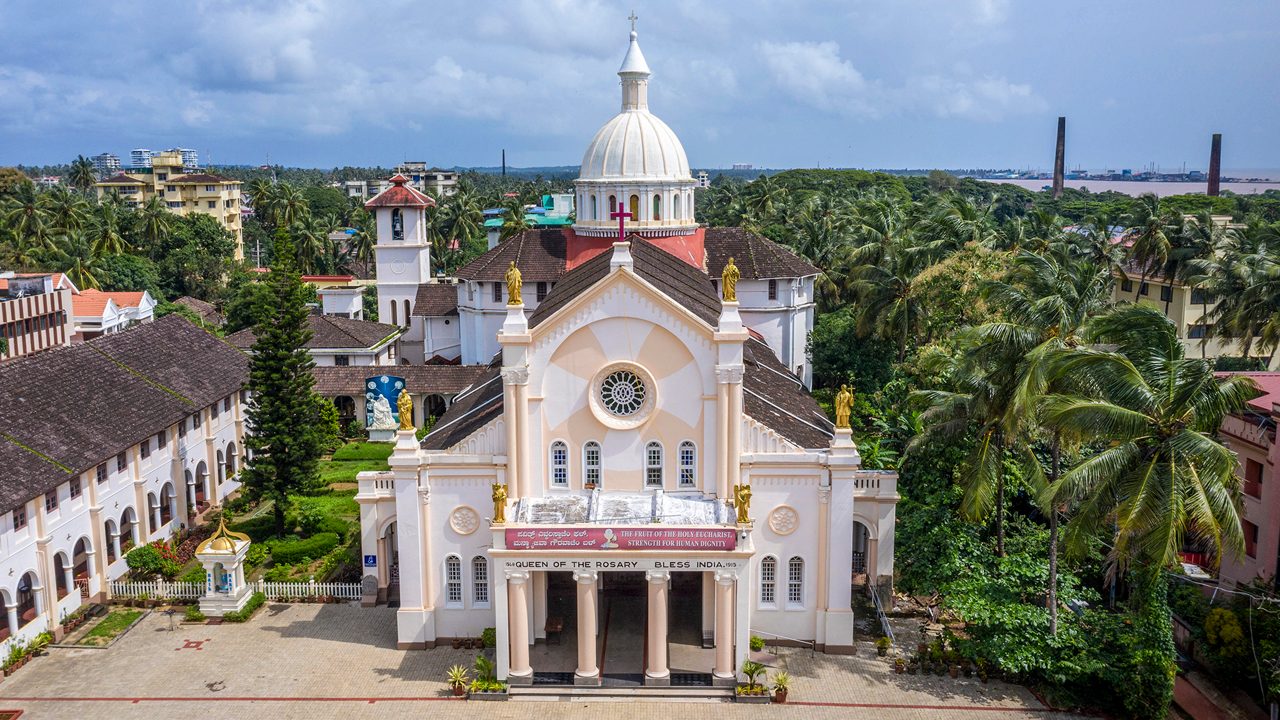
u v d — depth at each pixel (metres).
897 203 152.38
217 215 176.00
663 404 43.22
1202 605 44.16
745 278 73.06
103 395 55.00
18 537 44.03
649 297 42.12
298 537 58.59
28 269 108.12
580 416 43.44
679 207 71.25
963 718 39.28
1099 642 40.09
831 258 98.19
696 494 43.78
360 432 80.25
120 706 40.28
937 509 46.88
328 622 48.38
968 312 61.47
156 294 119.81
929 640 45.56
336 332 85.69
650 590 40.81
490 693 41.00
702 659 43.47
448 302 89.44
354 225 177.62
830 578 44.00
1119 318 37.75
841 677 42.53
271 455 58.06
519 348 42.22
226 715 39.62
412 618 45.06
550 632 46.06
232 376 66.81
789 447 43.31
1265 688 39.25
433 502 44.47
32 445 47.03
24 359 53.34
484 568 45.19
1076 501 43.31
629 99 70.81
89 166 180.75
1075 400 35.62
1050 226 85.00
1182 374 34.38
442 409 81.19
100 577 50.12
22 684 42.06
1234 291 71.44
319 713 39.81
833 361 76.56
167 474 58.19
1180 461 34.56
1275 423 45.47
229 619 48.28
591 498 42.97
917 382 62.38
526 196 195.25
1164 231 89.94
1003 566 43.03
